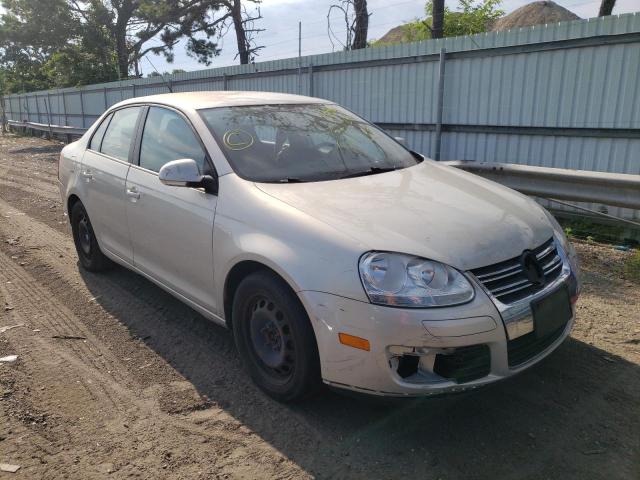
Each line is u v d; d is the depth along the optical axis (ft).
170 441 9.59
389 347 8.61
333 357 9.05
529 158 26.04
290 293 9.71
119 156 15.28
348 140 13.64
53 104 87.86
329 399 10.71
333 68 35.09
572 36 23.43
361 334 8.70
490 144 27.32
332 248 9.16
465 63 27.55
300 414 10.28
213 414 10.37
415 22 59.11
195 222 11.68
